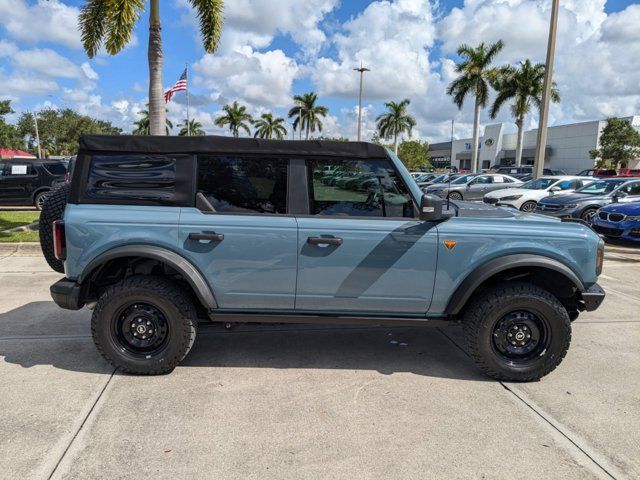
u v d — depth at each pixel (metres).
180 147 3.55
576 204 12.20
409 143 55.75
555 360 3.58
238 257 3.54
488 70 34.44
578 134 47.97
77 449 2.72
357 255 3.54
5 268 7.10
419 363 4.03
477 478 2.54
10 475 2.49
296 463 2.64
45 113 70.56
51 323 4.80
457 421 3.10
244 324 3.98
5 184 14.78
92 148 3.54
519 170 33.00
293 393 3.45
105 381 3.57
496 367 3.59
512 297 3.50
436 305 3.65
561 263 3.55
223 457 2.68
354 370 3.87
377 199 3.62
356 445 2.82
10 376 3.63
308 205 3.59
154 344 3.66
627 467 2.65
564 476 2.57
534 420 3.12
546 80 18.31
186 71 21.03
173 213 3.53
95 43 10.50
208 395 3.39
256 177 3.58
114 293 3.52
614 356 4.20
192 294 3.83
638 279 7.11
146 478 2.49
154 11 9.90
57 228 3.53
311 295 3.61
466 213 3.87
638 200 11.77
